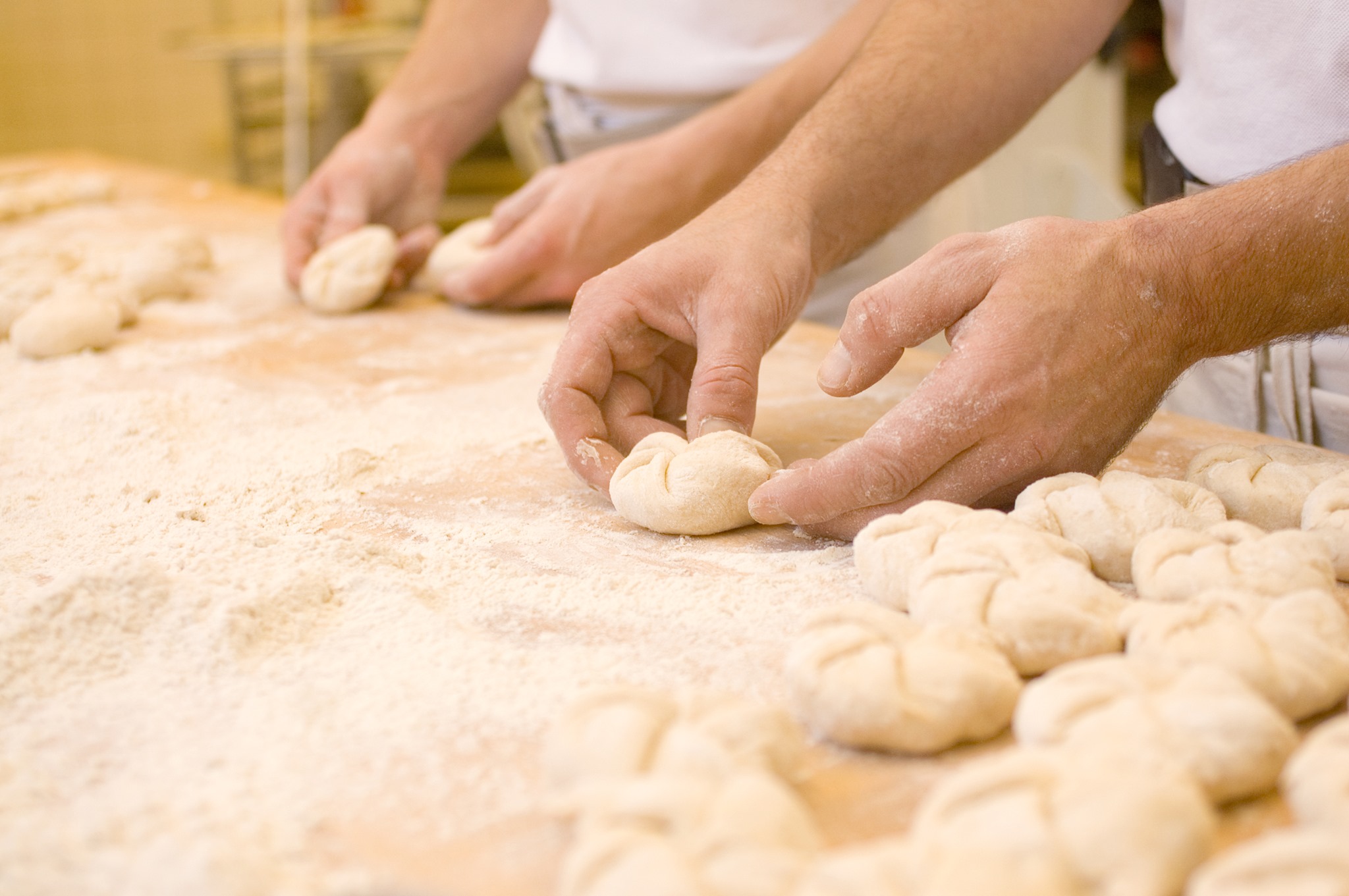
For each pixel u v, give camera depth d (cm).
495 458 167
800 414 178
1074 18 189
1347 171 125
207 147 741
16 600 121
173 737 97
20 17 670
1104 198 324
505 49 294
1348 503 116
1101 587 105
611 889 68
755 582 125
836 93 182
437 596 124
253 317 245
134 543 138
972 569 107
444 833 85
